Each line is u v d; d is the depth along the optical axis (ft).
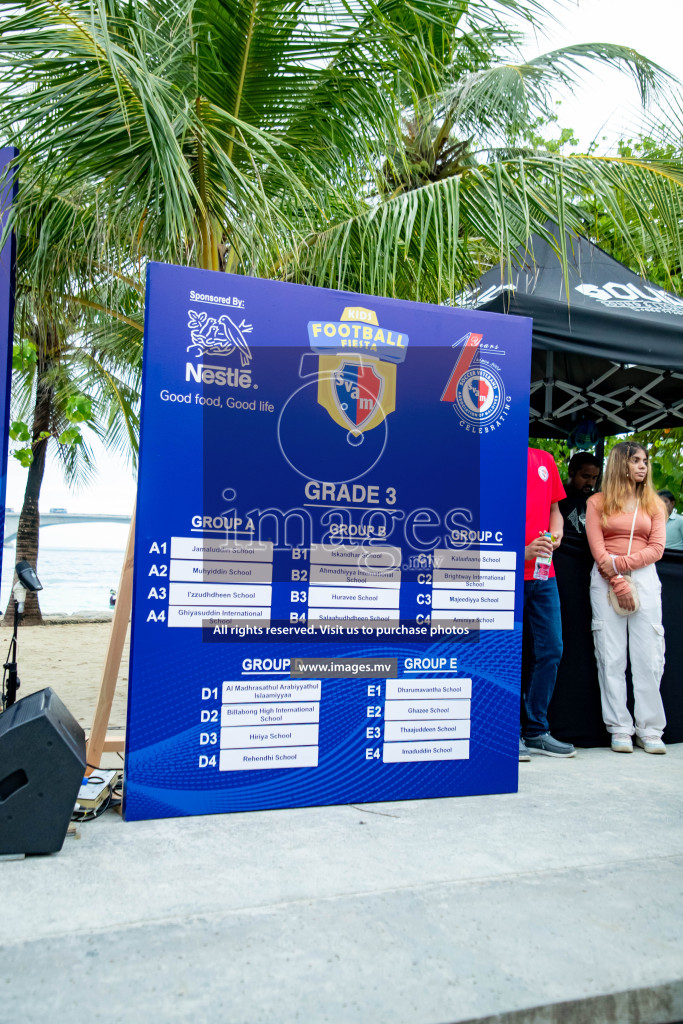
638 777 13.12
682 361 14.67
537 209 16.65
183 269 10.77
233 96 14.96
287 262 16.25
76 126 12.07
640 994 6.70
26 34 11.91
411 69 16.07
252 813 10.85
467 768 11.93
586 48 17.26
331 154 16.21
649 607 15.01
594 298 15.56
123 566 11.94
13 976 6.56
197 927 7.46
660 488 27.20
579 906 8.16
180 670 10.59
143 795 10.43
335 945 7.21
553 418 23.26
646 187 16.34
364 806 11.32
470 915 7.88
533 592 14.62
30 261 16.02
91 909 7.78
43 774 9.00
